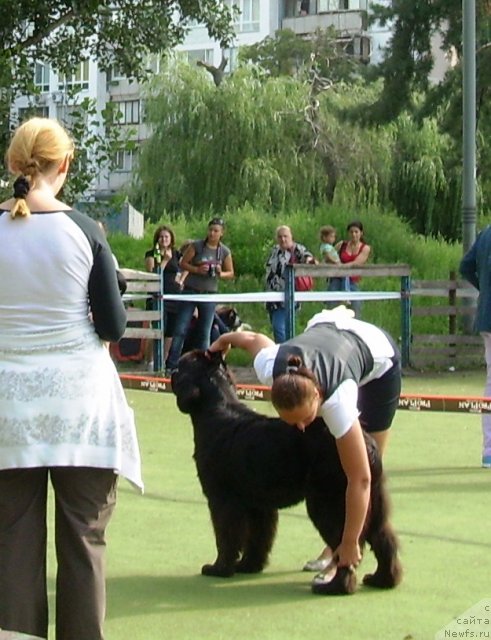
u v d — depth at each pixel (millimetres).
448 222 41531
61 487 5363
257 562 7547
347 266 20047
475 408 10047
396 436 13289
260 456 7043
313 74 49000
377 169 41812
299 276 19562
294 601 6918
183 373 7449
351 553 6746
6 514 5348
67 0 22500
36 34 22844
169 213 42812
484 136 34875
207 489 7449
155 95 42781
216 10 24562
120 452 5383
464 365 21453
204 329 19328
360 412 7328
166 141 42688
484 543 8297
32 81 20906
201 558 7930
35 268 5250
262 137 41688
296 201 40969
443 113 34219
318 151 41938
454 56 35156
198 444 7422
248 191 40562
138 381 12203
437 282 21500
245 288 30281
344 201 39969
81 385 5309
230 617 6602
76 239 5297
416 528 8758
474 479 10750
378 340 7141
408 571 7547
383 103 32469
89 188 20156
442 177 40812
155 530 8703
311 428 6855
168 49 24844
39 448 5234
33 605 5352
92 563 5367
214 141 41906
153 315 18828
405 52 32031
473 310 21734
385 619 6535
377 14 32500
